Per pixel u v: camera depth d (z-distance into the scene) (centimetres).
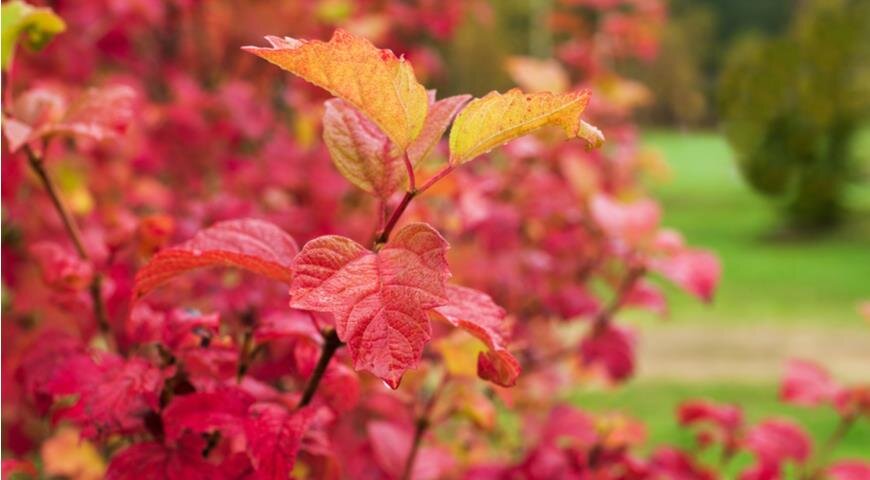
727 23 4350
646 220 268
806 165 1945
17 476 248
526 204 338
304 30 420
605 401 844
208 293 190
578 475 224
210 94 364
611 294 760
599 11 436
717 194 2436
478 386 220
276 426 123
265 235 127
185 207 314
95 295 179
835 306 1282
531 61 352
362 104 110
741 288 1399
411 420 215
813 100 1894
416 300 98
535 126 110
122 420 135
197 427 126
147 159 334
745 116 1977
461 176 272
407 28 461
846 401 249
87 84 373
